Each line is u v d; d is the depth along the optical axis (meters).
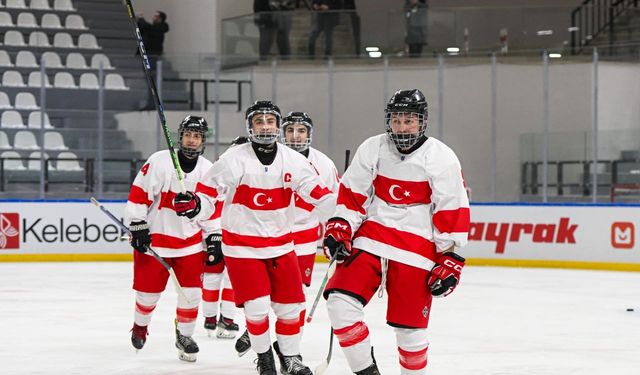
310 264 8.70
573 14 23.83
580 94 22.89
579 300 13.95
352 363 5.96
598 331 10.86
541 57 23.14
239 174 6.88
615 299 14.09
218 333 10.04
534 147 22.28
